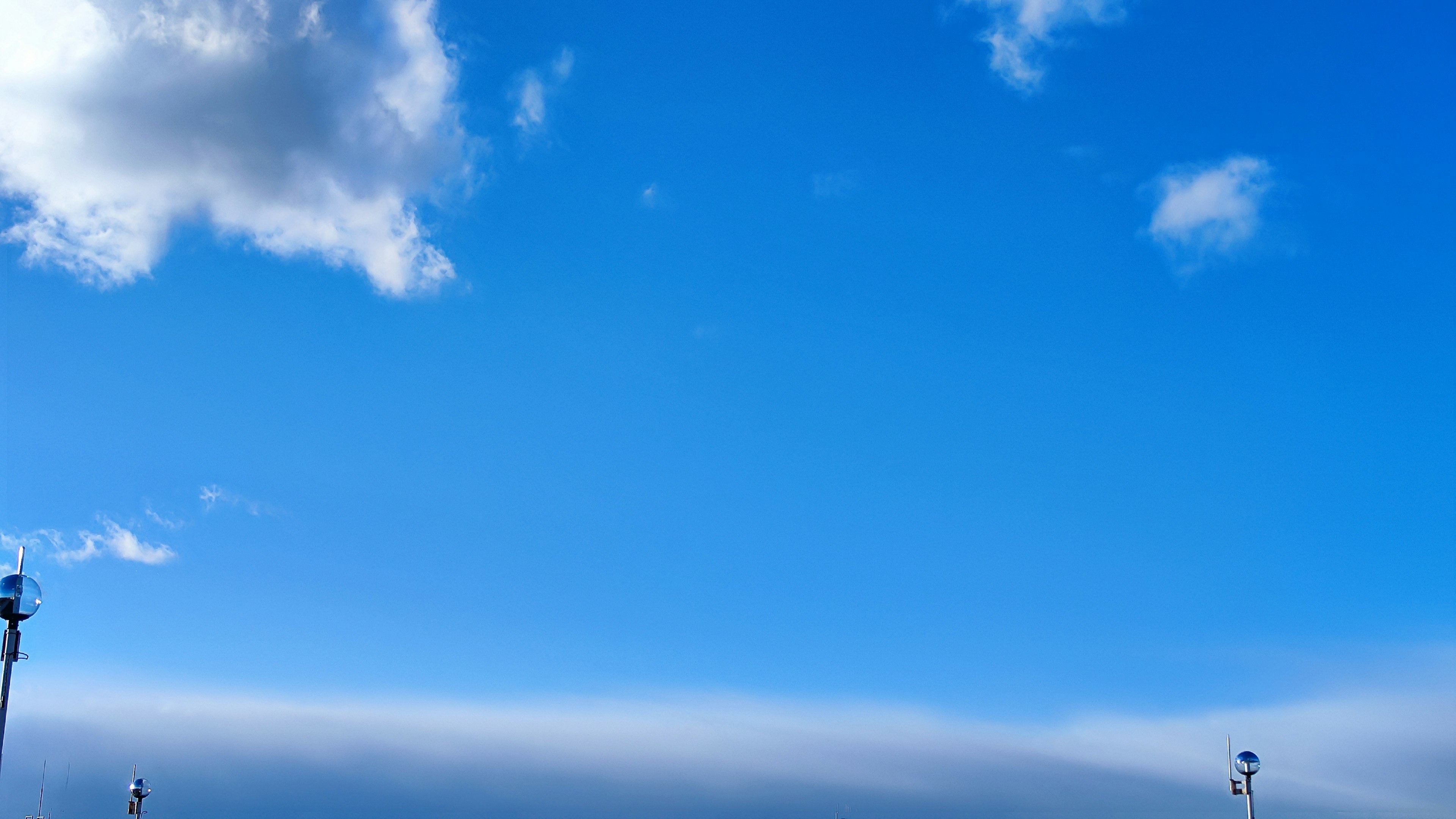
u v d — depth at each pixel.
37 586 27.53
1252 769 47.88
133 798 49.22
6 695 26.73
